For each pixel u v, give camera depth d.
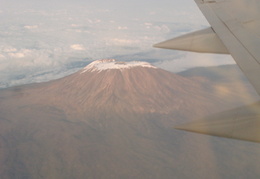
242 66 5.00
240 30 6.36
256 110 3.84
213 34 6.49
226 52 5.70
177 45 6.25
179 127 3.70
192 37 6.54
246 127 3.59
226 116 3.83
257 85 4.31
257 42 5.79
